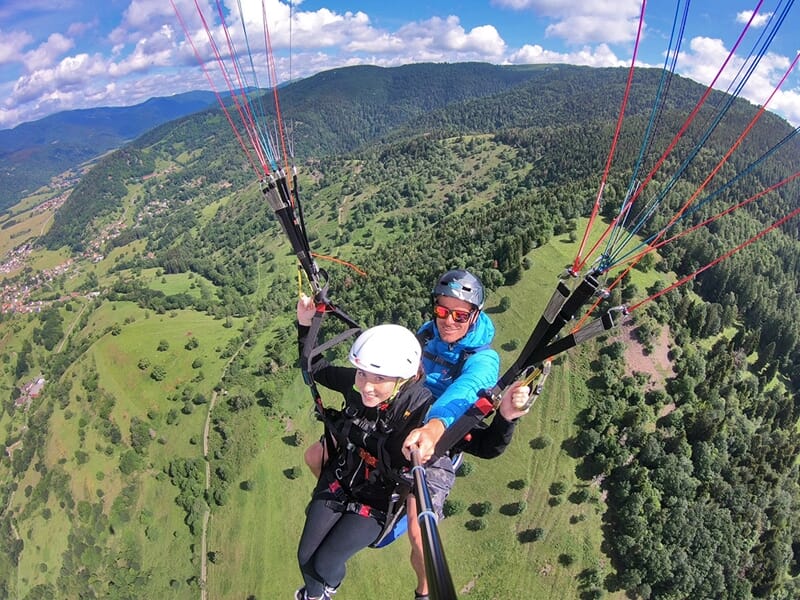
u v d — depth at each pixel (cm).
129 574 8225
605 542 6550
